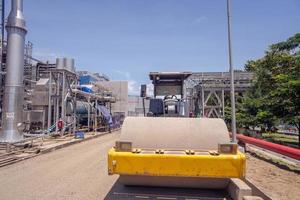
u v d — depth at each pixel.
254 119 20.20
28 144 15.12
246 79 24.14
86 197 6.36
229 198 6.05
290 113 16.31
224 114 21.59
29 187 7.24
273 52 22.03
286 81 16.17
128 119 6.38
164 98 10.54
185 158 5.29
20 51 15.65
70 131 22.59
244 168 5.20
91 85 31.64
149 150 5.70
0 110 18.84
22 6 15.98
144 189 6.61
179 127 6.09
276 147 9.37
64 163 10.84
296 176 8.12
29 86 23.09
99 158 12.13
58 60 30.58
